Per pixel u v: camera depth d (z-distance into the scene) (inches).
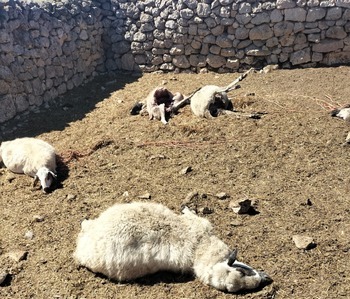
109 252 81.0
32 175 121.7
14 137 154.3
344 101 160.6
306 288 79.7
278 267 84.4
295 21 206.8
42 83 185.0
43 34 188.4
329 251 87.8
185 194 108.8
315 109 152.0
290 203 103.7
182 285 81.4
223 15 211.2
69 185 116.1
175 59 223.1
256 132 136.3
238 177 116.0
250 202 100.2
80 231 95.7
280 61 212.7
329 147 126.7
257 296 78.1
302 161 121.3
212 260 81.4
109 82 217.6
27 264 88.0
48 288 82.0
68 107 184.4
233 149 128.7
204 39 216.4
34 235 96.4
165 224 83.4
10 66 168.6
